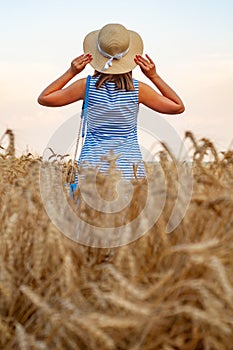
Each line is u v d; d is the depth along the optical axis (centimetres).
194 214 426
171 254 399
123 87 731
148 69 750
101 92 731
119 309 366
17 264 443
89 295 394
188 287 368
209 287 361
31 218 471
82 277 398
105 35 757
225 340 352
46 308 362
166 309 352
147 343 358
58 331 364
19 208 474
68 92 744
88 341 361
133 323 337
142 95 746
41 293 414
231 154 494
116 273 356
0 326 380
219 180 458
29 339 348
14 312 408
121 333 359
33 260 434
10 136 680
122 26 765
